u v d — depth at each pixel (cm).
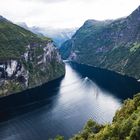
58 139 12000
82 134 11438
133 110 11194
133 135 8469
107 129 9831
